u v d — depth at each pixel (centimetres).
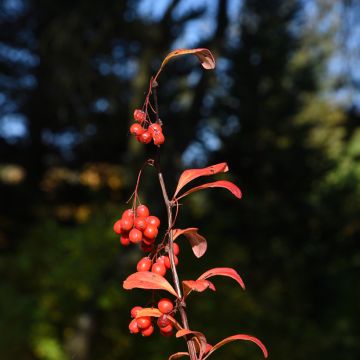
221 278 774
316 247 1017
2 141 1276
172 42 975
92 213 961
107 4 881
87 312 705
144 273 136
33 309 731
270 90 1022
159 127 137
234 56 1012
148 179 711
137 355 733
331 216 1005
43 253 800
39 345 711
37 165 1263
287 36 1033
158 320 133
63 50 916
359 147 1222
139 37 889
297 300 931
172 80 1035
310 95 1141
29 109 1248
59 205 1243
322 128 1244
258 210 969
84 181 1234
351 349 866
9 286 755
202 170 145
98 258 770
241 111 1002
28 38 1201
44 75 1187
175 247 142
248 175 1005
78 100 1073
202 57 136
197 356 139
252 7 1045
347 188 1033
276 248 994
